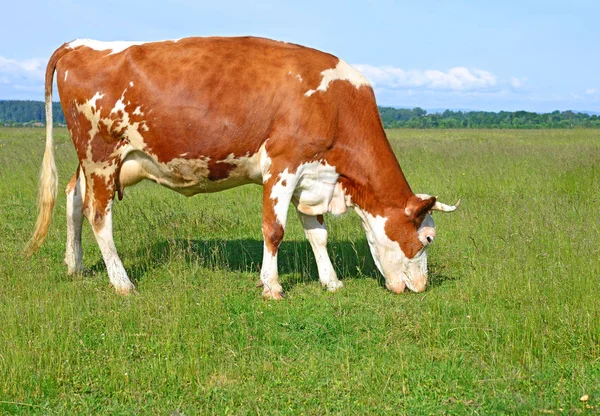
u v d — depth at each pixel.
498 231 8.65
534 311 5.53
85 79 6.44
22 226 9.44
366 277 7.36
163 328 5.31
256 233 9.42
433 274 7.23
